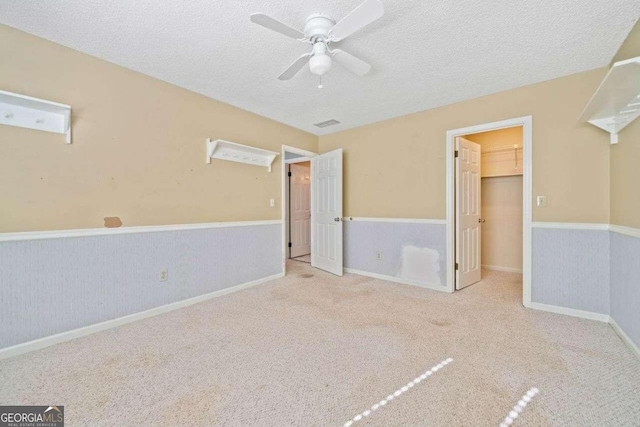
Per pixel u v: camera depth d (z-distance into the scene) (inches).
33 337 79.0
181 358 74.4
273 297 124.2
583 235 99.6
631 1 64.8
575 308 101.2
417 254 141.3
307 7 66.9
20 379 65.1
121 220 96.8
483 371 67.6
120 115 96.0
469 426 51.0
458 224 133.5
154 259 105.0
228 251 130.6
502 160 170.1
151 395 59.8
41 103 76.5
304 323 96.3
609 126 91.1
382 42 81.6
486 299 120.3
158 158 106.3
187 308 111.3
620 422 51.7
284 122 157.2
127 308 97.9
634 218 77.5
